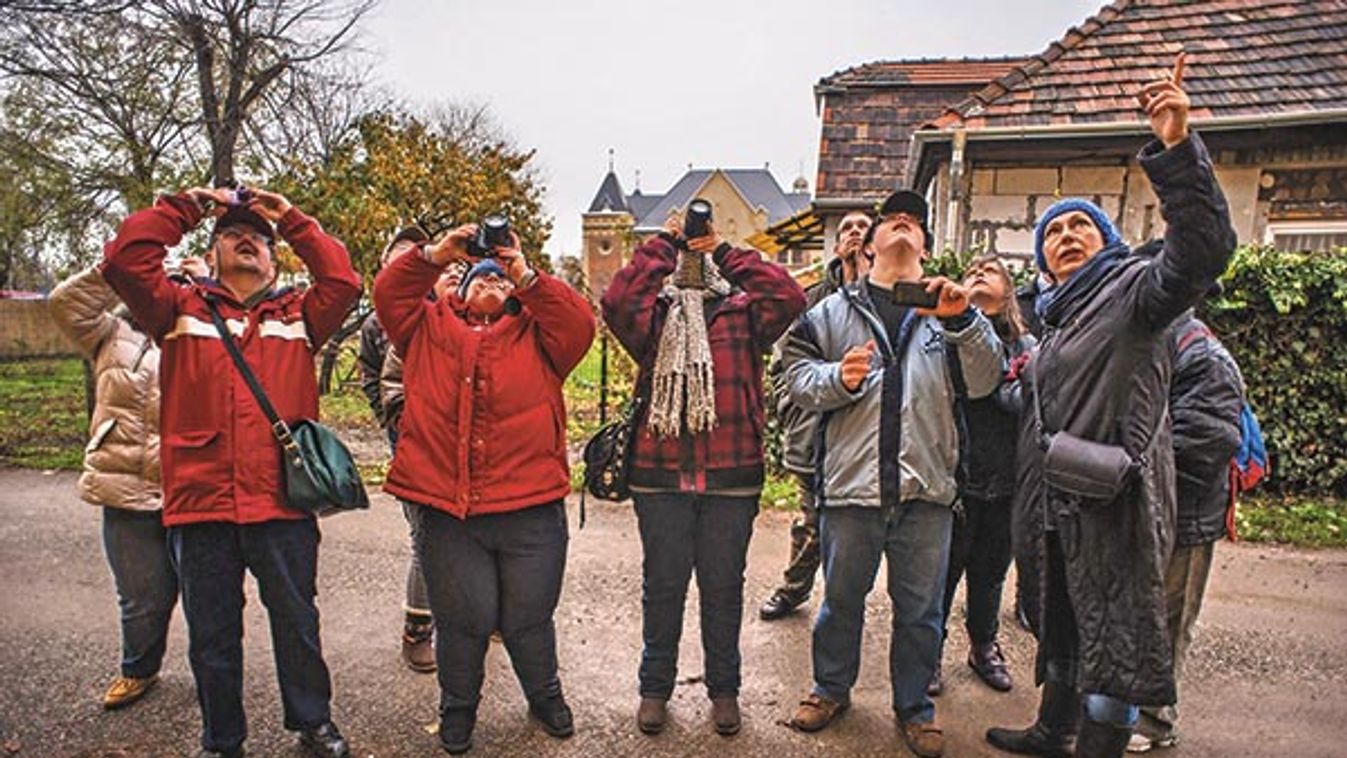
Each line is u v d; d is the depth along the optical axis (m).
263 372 2.53
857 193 11.67
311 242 2.65
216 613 2.46
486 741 2.74
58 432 9.68
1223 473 2.46
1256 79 7.52
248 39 11.12
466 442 2.56
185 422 2.44
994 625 3.22
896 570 2.69
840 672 2.83
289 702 2.60
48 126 11.40
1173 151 1.88
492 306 2.71
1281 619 3.85
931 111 12.57
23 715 2.84
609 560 4.72
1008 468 3.02
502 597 2.70
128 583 2.86
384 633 3.63
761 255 2.85
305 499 2.46
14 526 5.38
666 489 2.74
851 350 2.52
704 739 2.77
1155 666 2.05
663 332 2.76
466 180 13.79
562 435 2.77
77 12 9.09
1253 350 5.95
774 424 6.66
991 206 8.18
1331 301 5.75
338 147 13.52
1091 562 2.13
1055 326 2.37
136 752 2.62
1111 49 8.23
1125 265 2.18
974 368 2.57
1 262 19.30
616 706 3.00
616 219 54.62
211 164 11.48
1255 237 7.52
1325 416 5.85
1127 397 2.10
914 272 2.76
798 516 5.73
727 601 2.79
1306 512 5.53
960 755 2.69
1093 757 2.23
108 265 2.34
